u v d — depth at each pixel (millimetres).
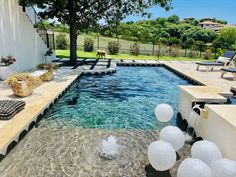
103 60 14898
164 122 5355
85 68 11461
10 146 3723
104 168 3318
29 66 10773
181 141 3615
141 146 4004
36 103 5461
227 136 3359
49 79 8234
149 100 7324
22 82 5828
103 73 11258
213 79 9680
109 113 5965
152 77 11180
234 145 3166
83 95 7672
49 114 5645
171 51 20031
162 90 8688
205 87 5535
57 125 4914
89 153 3701
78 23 12609
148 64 14570
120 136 4395
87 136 4324
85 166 3350
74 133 4445
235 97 5977
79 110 6105
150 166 3408
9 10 8758
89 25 13562
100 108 6355
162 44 20141
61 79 8602
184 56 20328
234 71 9406
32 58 11109
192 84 9781
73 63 12727
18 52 9594
